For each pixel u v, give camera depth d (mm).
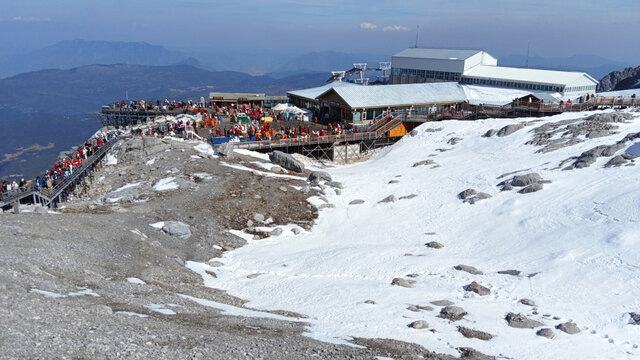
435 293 28234
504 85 95438
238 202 46031
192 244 37031
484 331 22547
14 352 12094
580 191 40344
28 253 23500
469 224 40844
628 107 65312
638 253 29484
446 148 63000
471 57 105312
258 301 26719
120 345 13914
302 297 27453
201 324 18375
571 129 55344
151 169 53812
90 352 12992
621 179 39938
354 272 32500
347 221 45094
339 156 70188
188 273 30531
